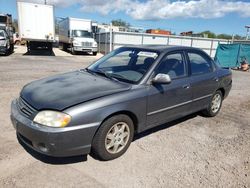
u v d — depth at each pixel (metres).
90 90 3.52
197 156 3.91
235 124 5.52
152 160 3.69
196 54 5.14
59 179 3.11
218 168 3.61
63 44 30.84
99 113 3.25
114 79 4.03
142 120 3.91
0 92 7.06
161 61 4.22
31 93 3.56
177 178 3.29
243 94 8.99
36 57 20.16
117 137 3.61
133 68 4.21
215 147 4.28
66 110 3.08
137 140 4.32
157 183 3.16
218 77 5.52
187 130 4.95
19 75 10.30
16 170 3.23
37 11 21.91
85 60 20.45
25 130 3.18
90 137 3.25
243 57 19.19
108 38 30.44
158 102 4.08
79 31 26.55
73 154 3.21
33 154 3.62
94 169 3.37
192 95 4.82
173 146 4.20
